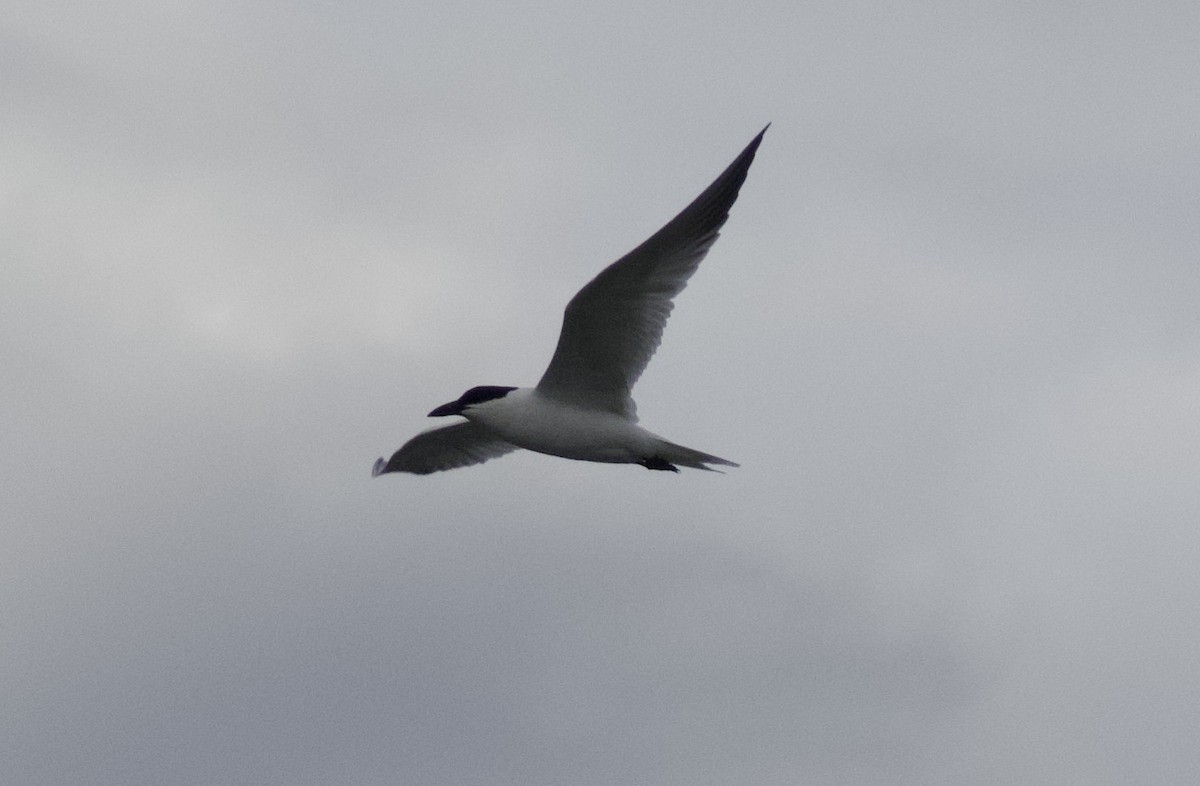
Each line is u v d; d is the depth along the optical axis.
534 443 17.34
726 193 16.38
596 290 16.17
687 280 16.52
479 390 17.58
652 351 16.80
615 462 17.41
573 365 16.95
